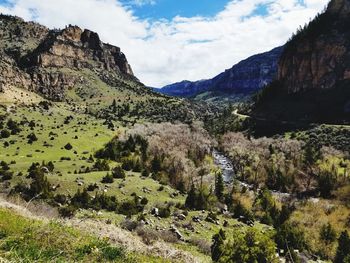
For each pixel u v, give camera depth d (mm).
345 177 131000
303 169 143625
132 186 97875
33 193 75812
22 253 10805
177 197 99312
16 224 14195
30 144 136875
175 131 179000
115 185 96250
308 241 84062
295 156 156000
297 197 123438
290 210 107938
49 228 14492
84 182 93812
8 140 137375
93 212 66562
